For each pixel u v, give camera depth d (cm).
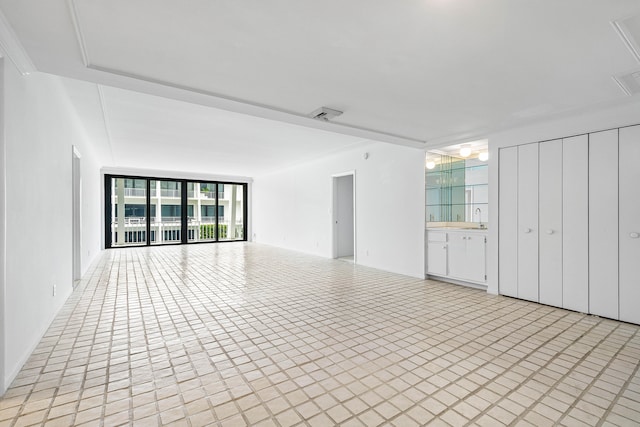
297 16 171
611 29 182
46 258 287
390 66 233
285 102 310
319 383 201
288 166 895
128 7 161
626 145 312
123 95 353
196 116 425
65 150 367
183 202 1034
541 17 171
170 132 510
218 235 1120
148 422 162
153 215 994
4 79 190
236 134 522
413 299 394
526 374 212
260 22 177
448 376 210
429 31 186
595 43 198
